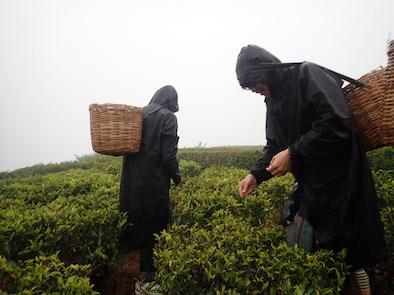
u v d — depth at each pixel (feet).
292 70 7.91
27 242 9.59
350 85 7.57
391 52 6.57
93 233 10.92
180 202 11.85
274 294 6.19
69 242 10.43
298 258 6.74
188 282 6.66
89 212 11.44
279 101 8.09
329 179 7.34
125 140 11.74
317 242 7.77
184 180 16.58
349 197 7.05
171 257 7.02
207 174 17.89
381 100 6.90
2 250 9.12
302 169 7.97
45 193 16.48
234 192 12.34
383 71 6.95
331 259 6.94
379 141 7.10
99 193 14.74
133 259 14.24
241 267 6.79
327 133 6.88
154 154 12.33
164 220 12.58
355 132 7.09
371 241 7.18
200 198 11.66
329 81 7.27
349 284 8.32
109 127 11.53
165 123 12.41
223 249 7.30
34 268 6.88
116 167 26.61
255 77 7.95
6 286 6.66
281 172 7.54
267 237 8.33
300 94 7.58
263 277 6.53
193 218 10.73
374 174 13.43
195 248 7.53
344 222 7.22
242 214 11.01
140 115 12.16
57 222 10.23
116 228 11.90
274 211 12.98
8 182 20.81
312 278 6.35
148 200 12.24
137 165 12.39
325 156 7.06
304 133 7.82
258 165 9.17
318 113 7.19
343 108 6.93
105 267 12.50
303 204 7.94
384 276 10.46
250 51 8.04
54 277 6.79
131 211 12.35
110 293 12.84
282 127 8.28
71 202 13.23
